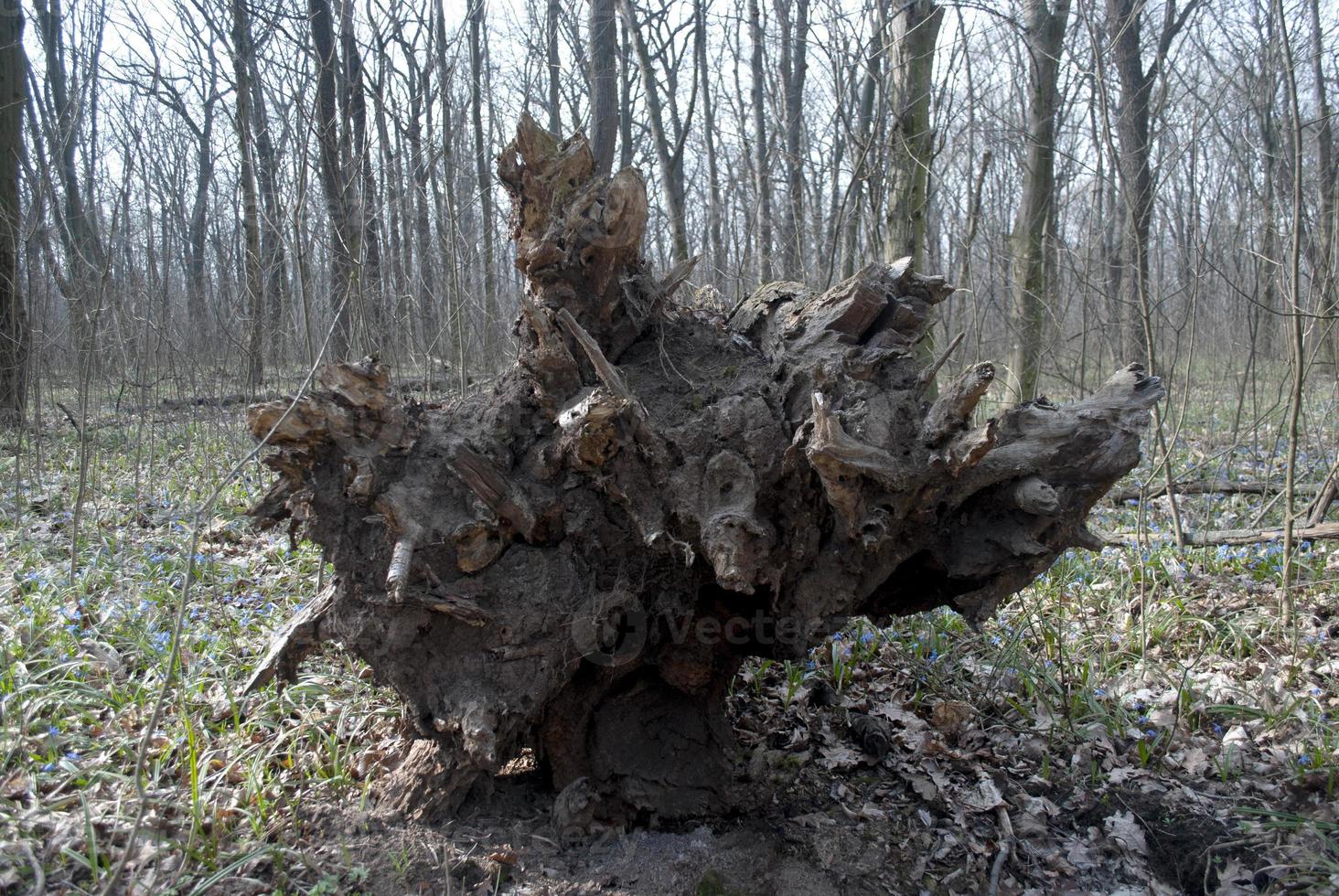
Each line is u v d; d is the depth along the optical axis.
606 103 7.48
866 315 2.37
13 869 2.06
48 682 3.02
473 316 7.78
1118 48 7.68
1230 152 7.51
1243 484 6.10
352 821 2.36
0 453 6.79
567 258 2.27
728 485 2.25
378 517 2.20
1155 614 4.09
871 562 2.39
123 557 4.41
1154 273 12.11
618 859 2.33
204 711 2.92
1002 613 4.26
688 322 2.71
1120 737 3.22
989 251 9.59
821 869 2.43
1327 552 4.74
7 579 4.01
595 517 2.36
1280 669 3.59
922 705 3.45
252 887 2.10
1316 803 2.73
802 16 10.00
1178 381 10.42
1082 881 2.50
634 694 2.57
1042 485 2.18
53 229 6.33
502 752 2.32
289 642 2.40
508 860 2.23
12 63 7.73
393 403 2.21
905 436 2.22
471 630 2.27
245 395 7.49
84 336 6.39
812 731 3.19
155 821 2.28
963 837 2.65
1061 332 8.55
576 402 2.26
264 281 6.57
